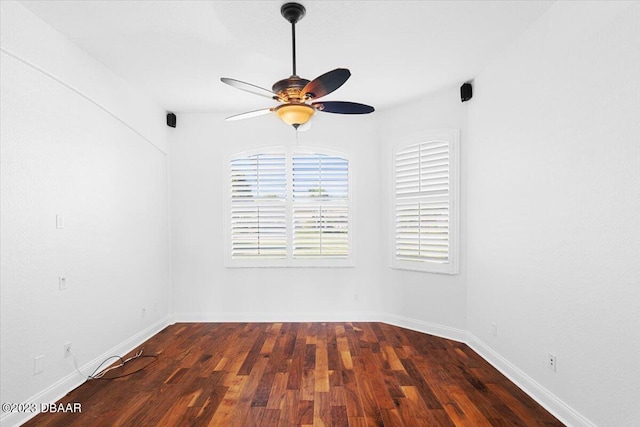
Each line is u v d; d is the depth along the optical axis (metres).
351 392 2.57
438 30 2.57
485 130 3.19
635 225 1.69
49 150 2.47
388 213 4.28
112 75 3.22
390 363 3.09
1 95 2.10
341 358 3.21
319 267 4.44
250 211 4.46
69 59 2.65
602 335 1.89
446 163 3.70
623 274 1.76
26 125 2.28
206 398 2.50
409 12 2.34
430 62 3.09
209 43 2.73
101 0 2.18
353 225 4.42
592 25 1.94
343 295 4.44
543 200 2.38
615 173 1.80
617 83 1.79
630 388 1.73
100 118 3.06
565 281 2.17
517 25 2.51
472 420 2.20
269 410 2.33
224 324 4.34
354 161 4.41
